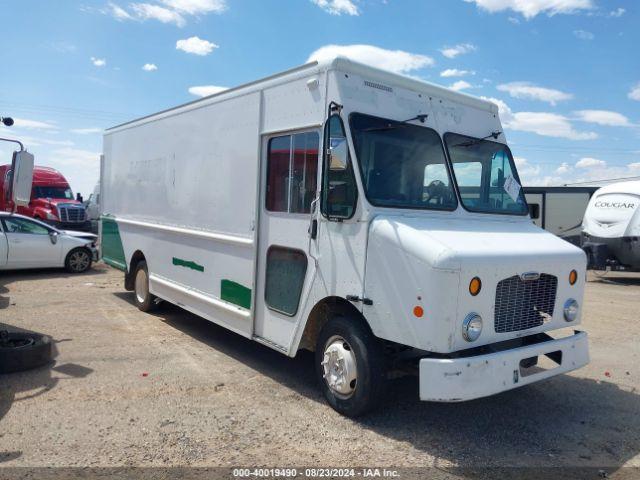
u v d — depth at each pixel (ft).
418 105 16.72
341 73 15.31
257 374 18.94
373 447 13.61
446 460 13.05
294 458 12.90
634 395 17.94
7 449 13.01
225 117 20.36
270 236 17.84
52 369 18.85
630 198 46.96
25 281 38.86
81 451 12.98
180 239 23.77
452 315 12.82
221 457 12.85
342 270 15.02
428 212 15.75
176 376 18.49
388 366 15.19
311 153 16.19
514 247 14.60
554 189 65.72
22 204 19.60
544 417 15.90
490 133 18.63
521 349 13.96
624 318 31.12
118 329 24.77
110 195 32.30
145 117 27.43
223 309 20.18
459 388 12.69
